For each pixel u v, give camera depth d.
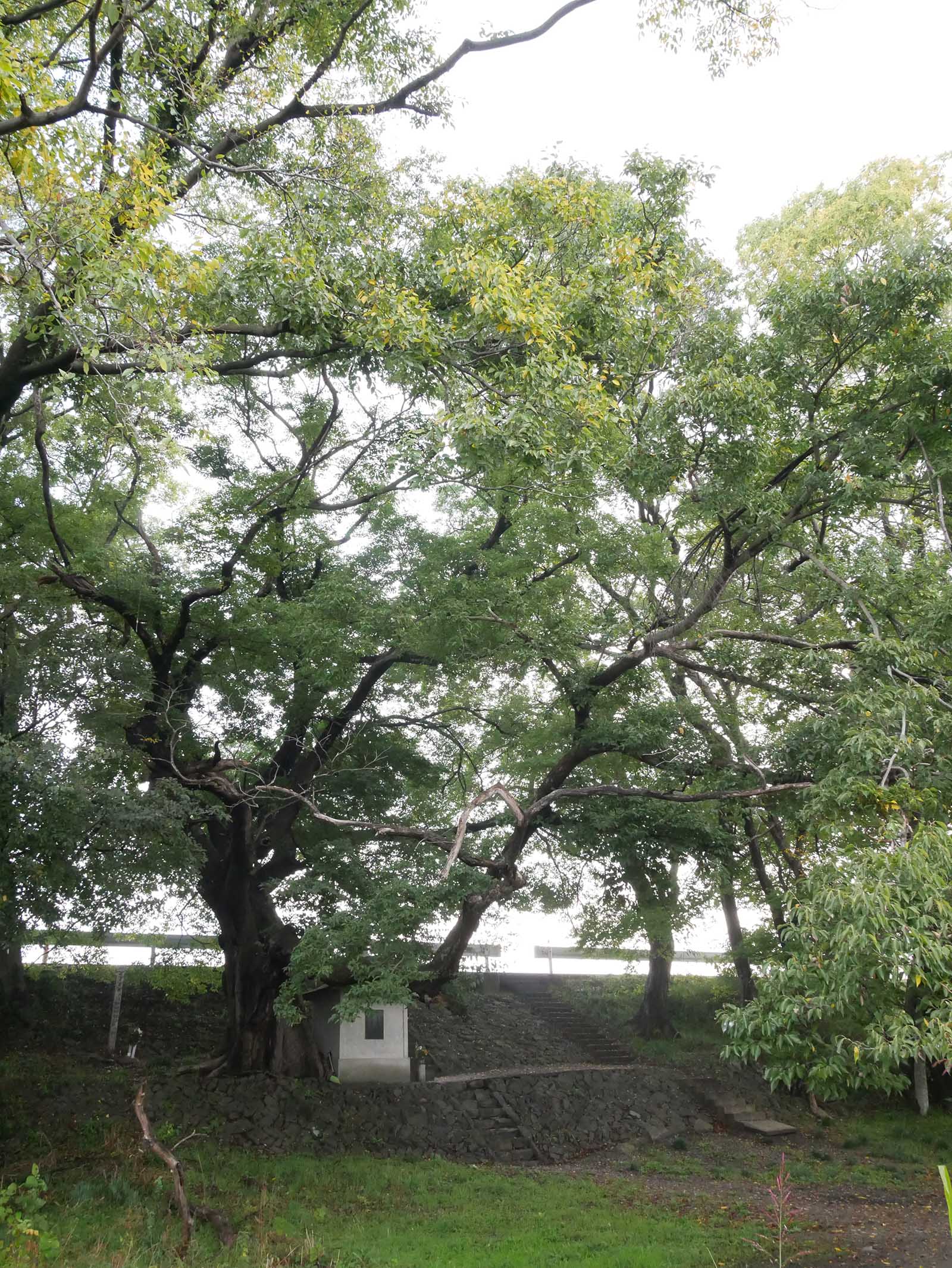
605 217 11.37
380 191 12.38
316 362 12.54
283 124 11.91
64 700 13.71
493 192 11.32
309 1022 19.16
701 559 14.28
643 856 16.75
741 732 17.05
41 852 12.02
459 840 10.26
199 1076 18.06
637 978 29.97
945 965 7.39
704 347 12.85
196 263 9.55
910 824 8.90
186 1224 11.30
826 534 13.70
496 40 11.06
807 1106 22.34
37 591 13.80
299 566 17.45
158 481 17.67
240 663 16.88
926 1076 22.80
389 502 17.55
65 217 8.53
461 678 17.52
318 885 15.27
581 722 16.42
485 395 10.80
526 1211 14.16
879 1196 16.09
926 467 12.41
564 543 15.82
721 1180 16.94
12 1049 19.38
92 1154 14.34
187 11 10.72
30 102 8.54
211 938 21.08
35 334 9.16
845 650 12.78
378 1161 16.33
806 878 9.12
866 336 12.04
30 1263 9.17
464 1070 21.53
